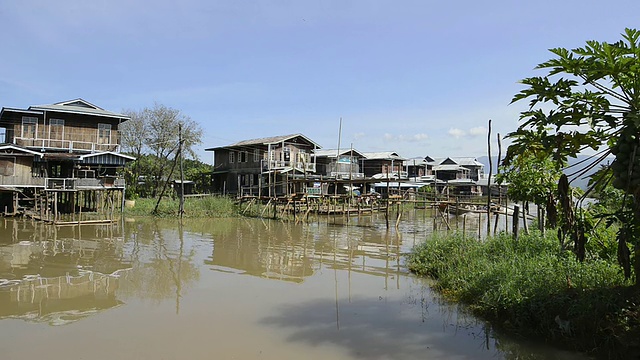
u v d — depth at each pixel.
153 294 10.23
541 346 6.71
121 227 23.09
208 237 20.23
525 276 8.10
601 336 6.33
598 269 7.70
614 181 4.95
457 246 12.66
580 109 5.19
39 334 7.64
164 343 7.23
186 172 47.97
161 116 44.59
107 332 7.73
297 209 32.75
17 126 30.48
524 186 10.93
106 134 33.34
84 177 30.31
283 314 8.74
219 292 10.46
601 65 4.92
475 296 8.85
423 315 8.51
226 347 7.04
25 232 20.11
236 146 43.00
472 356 6.59
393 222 29.33
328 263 14.31
